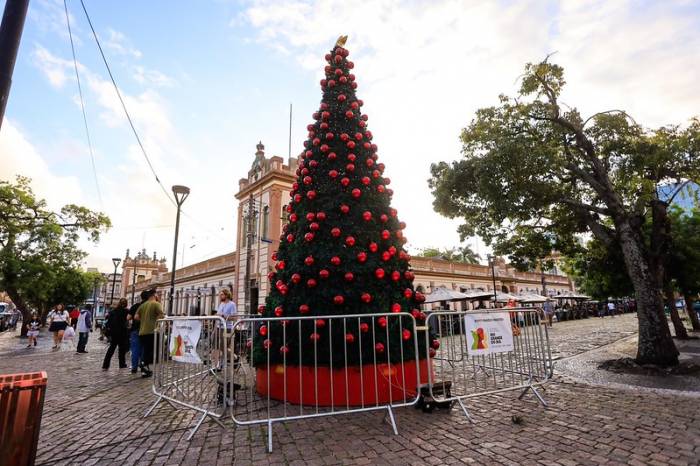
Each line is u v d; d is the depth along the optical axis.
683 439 3.79
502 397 5.59
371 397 5.00
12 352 13.84
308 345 5.20
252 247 22.95
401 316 5.00
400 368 5.28
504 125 9.37
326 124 6.34
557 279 46.47
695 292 16.09
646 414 4.67
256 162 24.75
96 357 11.72
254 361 5.84
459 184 9.77
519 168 8.23
